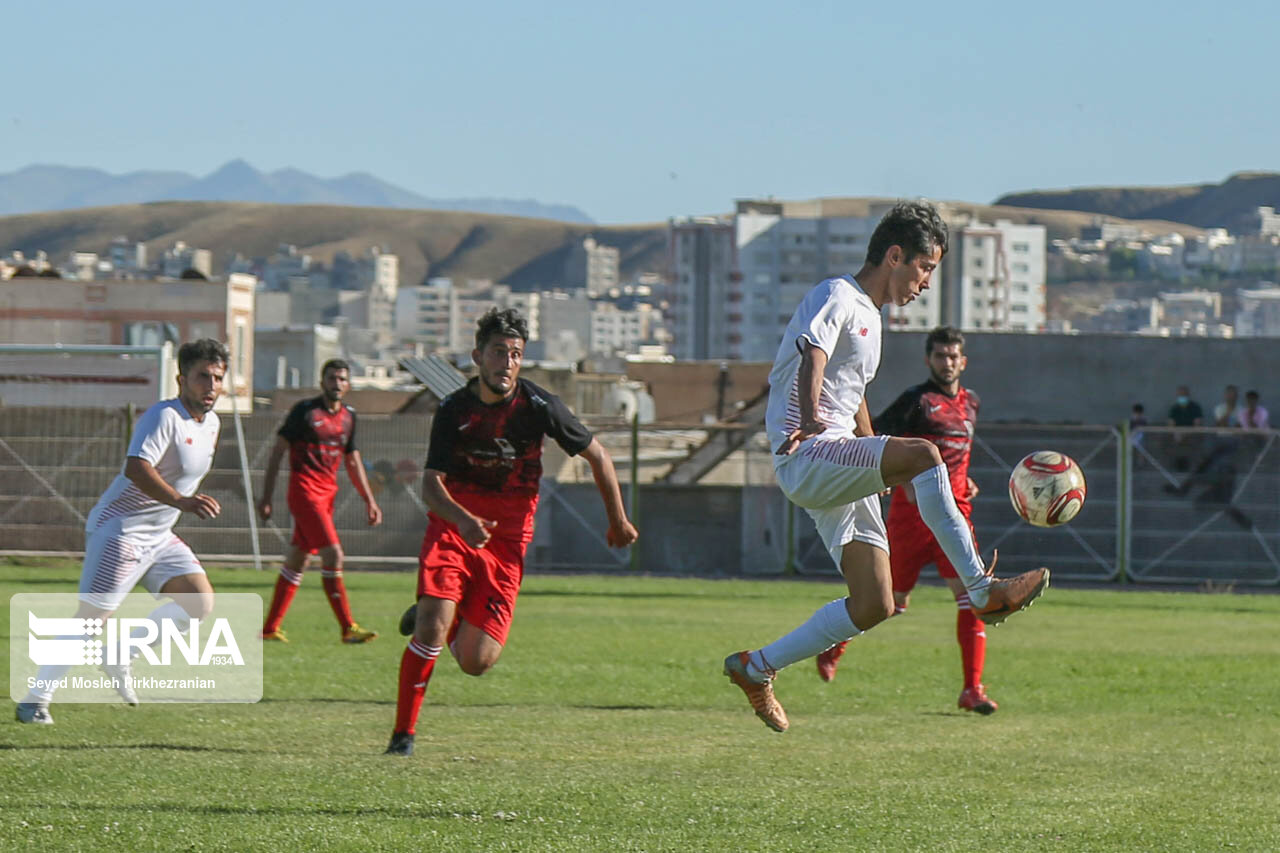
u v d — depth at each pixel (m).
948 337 23.28
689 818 13.57
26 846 11.93
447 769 15.94
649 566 54.09
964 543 13.89
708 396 111.62
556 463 55.50
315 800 14.01
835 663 23.81
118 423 52.09
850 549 15.13
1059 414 62.50
